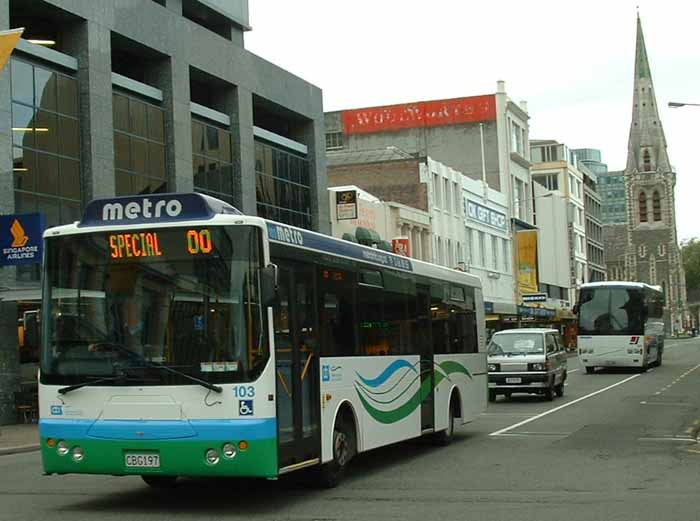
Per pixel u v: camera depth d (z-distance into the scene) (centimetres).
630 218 18925
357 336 1569
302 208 5362
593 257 14150
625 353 5378
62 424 1254
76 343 1261
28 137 3269
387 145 9281
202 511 1260
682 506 1268
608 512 1228
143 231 1257
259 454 1204
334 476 1462
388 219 6575
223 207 1300
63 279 1278
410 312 1847
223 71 4528
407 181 7306
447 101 9212
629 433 2258
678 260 18638
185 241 1245
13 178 3167
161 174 4050
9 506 1323
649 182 18775
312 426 1372
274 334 1246
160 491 1450
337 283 1504
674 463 1723
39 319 1281
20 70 3250
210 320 1225
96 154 3556
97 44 3616
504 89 9231
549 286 11406
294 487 1467
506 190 9225
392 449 1998
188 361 1223
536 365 3284
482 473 1619
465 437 2216
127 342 1244
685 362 6825
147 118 3981
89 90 3553
